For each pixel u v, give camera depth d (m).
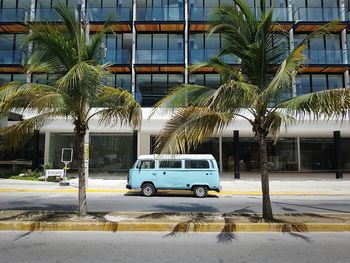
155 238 7.56
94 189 19.38
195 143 8.28
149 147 26.72
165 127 8.40
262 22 8.70
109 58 28.27
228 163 29.23
